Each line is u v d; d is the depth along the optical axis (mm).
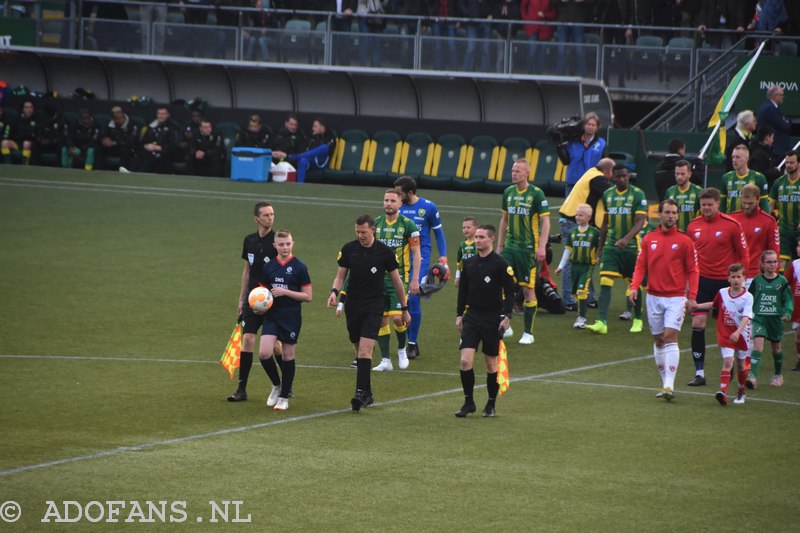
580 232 54094
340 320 56125
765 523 27094
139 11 111000
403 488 29438
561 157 70125
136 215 83250
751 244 50281
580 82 95688
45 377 42906
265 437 34688
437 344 51531
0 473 30203
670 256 41031
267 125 109000
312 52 107125
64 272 65125
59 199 88625
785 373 46781
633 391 42594
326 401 40250
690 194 54938
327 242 74938
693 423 37469
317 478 30234
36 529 25922
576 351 49938
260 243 40438
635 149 91188
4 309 55688
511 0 103625
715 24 98562
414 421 37250
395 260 40031
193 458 32031
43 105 112312
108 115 111438
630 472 31328
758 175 54125
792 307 43688
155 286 62406
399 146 104375
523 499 28656
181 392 41062
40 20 112438
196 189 95625
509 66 102375
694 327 43719
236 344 40625
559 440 34875
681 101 96750
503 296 38594
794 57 90625
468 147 102688
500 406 39781
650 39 99625
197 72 111938
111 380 42812
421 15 106562
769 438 35531
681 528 26625
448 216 85188
